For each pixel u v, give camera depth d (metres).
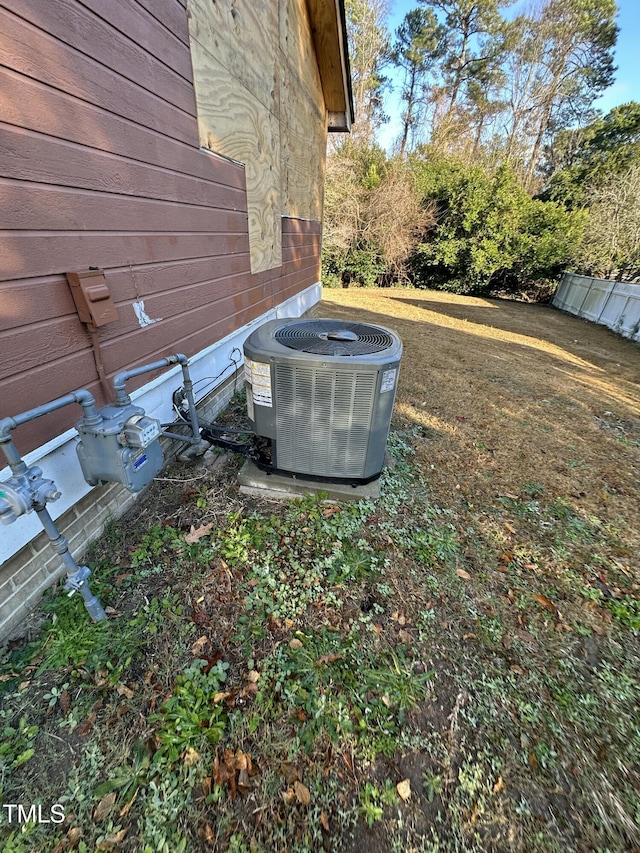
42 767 1.17
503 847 1.09
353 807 1.15
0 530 1.41
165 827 1.07
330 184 12.33
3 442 1.17
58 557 1.72
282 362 2.01
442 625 1.71
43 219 1.48
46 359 1.56
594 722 1.40
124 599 1.69
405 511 2.37
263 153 3.76
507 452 3.20
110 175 1.81
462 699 1.44
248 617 1.66
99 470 1.65
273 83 3.84
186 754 1.22
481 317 9.44
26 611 1.57
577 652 1.65
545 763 1.28
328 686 1.44
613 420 4.00
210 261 2.96
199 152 2.62
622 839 1.12
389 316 8.34
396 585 1.88
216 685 1.40
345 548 2.04
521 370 5.39
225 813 1.11
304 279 6.62
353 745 1.28
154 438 1.65
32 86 1.37
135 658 1.47
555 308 12.14
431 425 3.56
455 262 13.02
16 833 1.04
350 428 2.14
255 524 2.15
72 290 1.66
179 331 2.62
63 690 1.35
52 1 1.41
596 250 11.55
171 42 2.17
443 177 12.94
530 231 12.74
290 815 1.12
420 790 1.19
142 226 2.10
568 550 2.21
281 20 3.90
